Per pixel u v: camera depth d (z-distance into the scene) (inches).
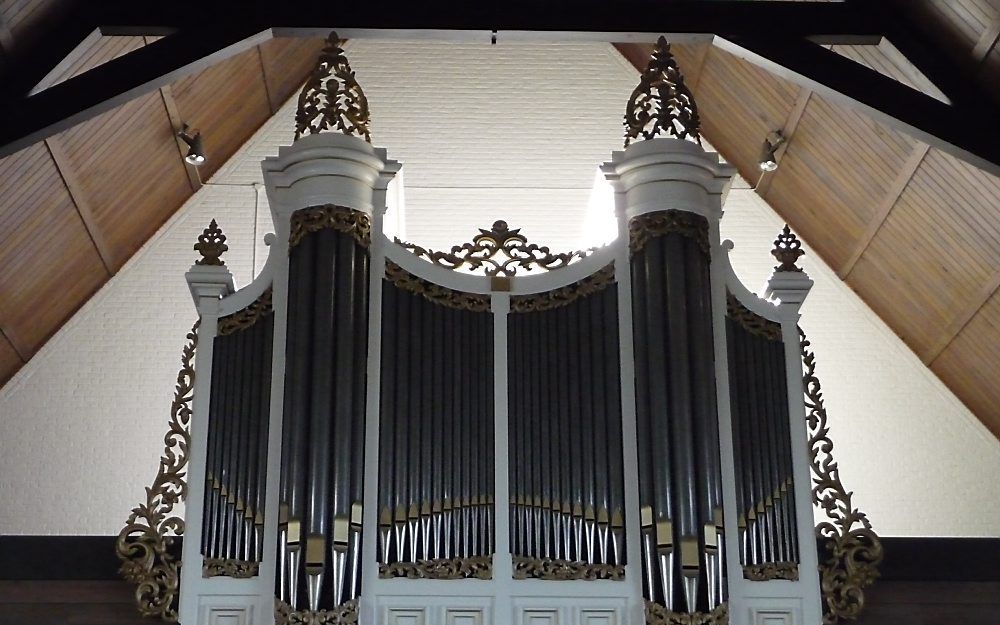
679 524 323.3
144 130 495.5
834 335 553.3
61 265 511.2
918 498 532.4
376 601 321.7
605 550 328.8
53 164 458.0
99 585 335.6
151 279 546.0
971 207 474.0
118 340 536.4
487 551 328.2
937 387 547.5
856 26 416.2
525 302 353.4
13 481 514.6
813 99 498.6
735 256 562.6
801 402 351.6
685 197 358.3
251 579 323.9
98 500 515.8
